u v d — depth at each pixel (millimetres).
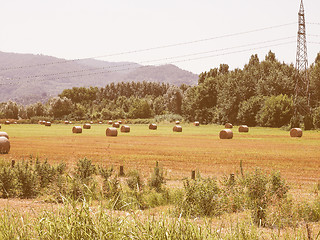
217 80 143250
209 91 142125
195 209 10500
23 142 50219
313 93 107938
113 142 51125
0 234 5152
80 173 20484
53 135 66688
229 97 121938
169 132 79250
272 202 10703
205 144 48406
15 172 16203
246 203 10992
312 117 85875
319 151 39406
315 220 10414
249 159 32250
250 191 11117
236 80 122562
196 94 147125
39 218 5293
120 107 193750
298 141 54094
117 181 14906
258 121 106562
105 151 38688
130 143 49531
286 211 10266
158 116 146625
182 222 4973
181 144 48250
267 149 41656
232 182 12992
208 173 23891
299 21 91250
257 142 52094
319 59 121625
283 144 48844
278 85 110688
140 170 23203
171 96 176875
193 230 4918
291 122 87125
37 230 4984
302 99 97312
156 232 4730
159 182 17844
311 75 108125
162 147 43750
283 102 100062
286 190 11992
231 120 121812
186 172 24469
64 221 4824
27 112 177125
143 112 171125
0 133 46500
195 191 11391
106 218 4766
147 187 16734
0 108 194250
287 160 31734
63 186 13016
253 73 124562
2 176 15766
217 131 84562
